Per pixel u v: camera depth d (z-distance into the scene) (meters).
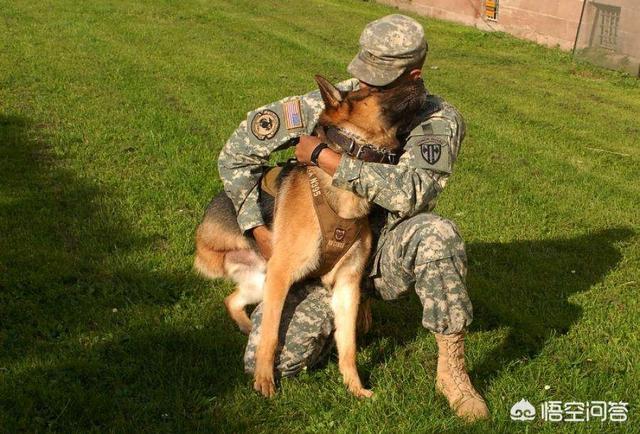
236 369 3.39
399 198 3.02
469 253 4.92
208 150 6.46
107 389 3.18
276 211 3.32
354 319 3.30
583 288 4.50
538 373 3.46
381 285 3.37
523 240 5.16
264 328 3.21
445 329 3.04
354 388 3.28
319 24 14.08
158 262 4.40
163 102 8.01
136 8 13.85
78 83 8.48
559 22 13.19
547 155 7.31
